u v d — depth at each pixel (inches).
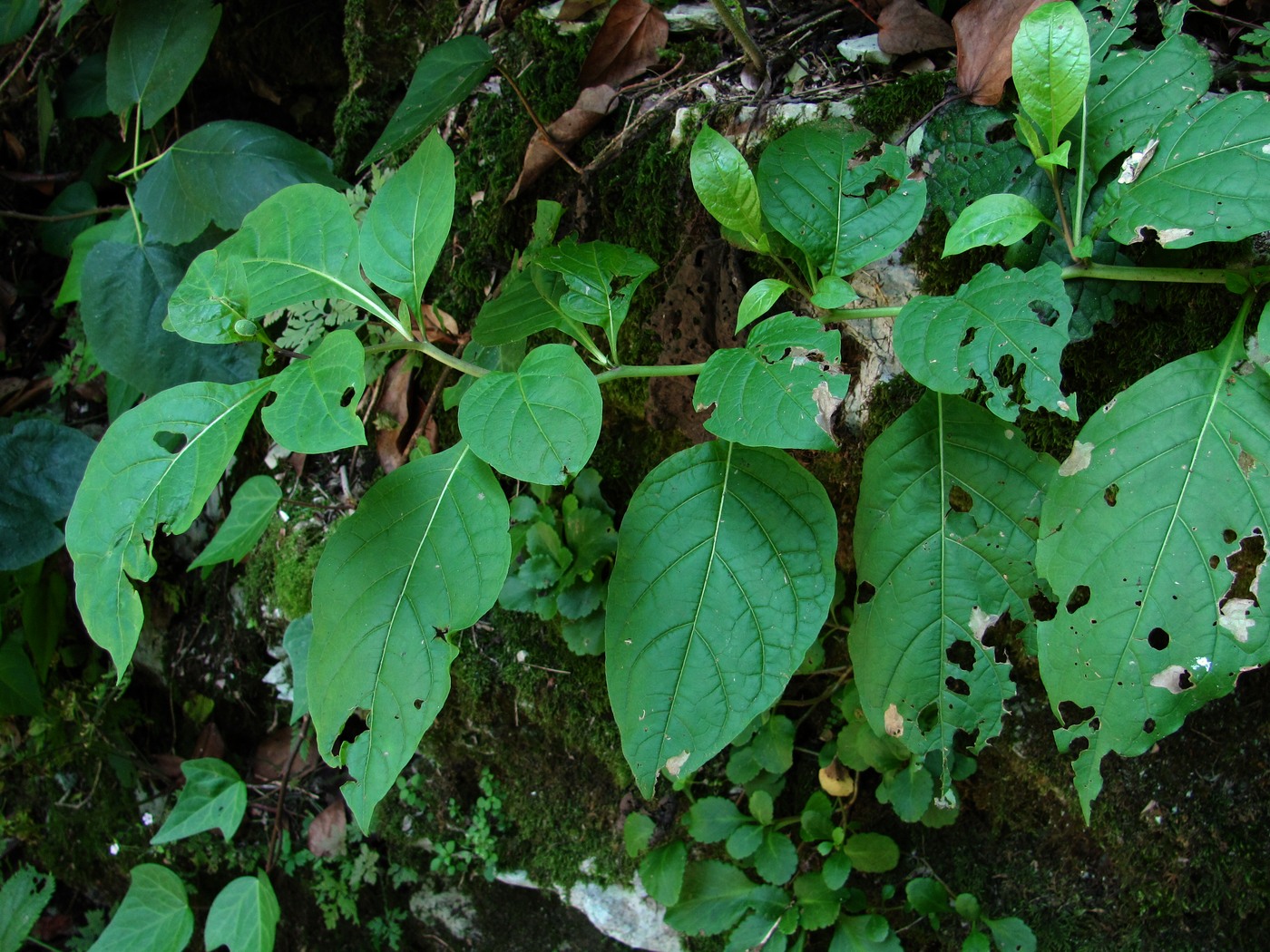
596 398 16.3
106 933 26.7
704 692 17.2
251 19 30.5
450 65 22.5
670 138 22.5
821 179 18.5
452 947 29.2
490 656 26.2
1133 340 19.5
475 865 28.3
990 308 16.1
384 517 17.6
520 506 24.0
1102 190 18.3
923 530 18.2
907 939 24.3
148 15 27.2
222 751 30.9
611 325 18.7
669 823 25.4
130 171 27.0
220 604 30.6
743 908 23.9
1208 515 16.4
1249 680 20.7
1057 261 19.1
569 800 26.6
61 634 31.8
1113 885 22.4
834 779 23.7
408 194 18.6
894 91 20.6
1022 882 23.2
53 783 33.6
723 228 21.3
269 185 25.3
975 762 22.6
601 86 23.4
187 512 16.8
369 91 28.3
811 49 22.3
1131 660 16.6
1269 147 16.2
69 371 31.9
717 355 17.0
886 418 21.5
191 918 27.2
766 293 18.5
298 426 16.3
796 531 17.5
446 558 17.3
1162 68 17.7
